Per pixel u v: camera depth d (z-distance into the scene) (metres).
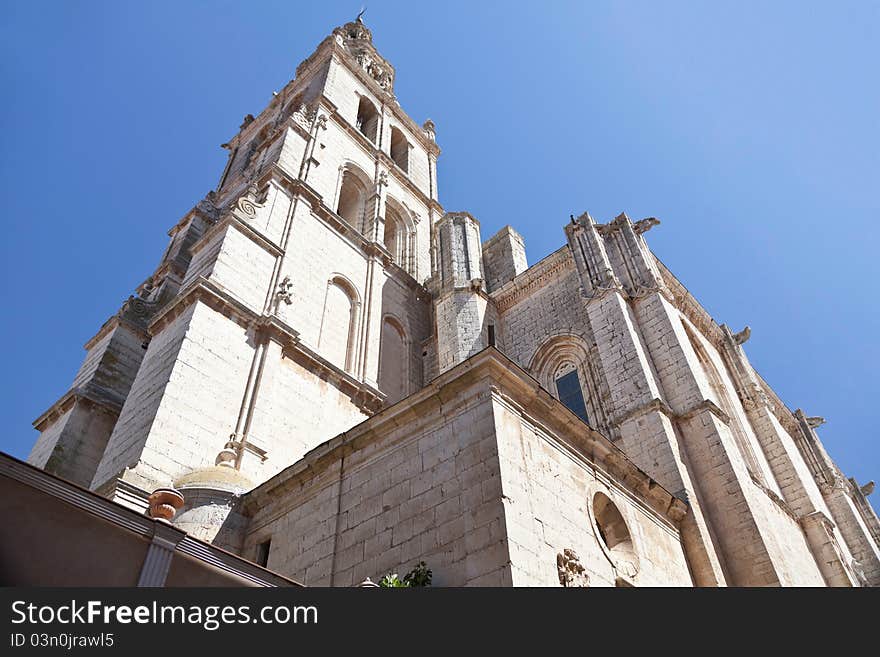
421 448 14.85
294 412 23.38
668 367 23.00
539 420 15.23
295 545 15.97
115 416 26.41
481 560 11.89
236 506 17.80
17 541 7.95
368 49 61.09
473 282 32.00
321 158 37.78
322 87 45.28
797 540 24.25
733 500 19.12
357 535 14.67
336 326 30.11
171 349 21.33
